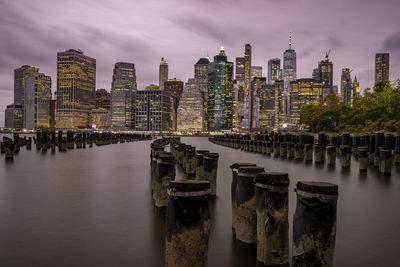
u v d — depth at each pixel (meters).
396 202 12.07
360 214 10.19
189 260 4.38
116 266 6.01
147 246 7.07
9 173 19.95
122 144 72.62
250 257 6.30
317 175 19.97
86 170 21.61
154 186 11.48
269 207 5.62
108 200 11.99
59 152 40.28
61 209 10.58
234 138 67.50
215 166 12.41
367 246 7.16
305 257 4.70
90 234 7.93
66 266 6.01
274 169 23.34
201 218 4.44
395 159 27.80
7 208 10.70
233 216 7.75
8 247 7.03
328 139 58.78
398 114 56.09
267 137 62.28
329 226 4.59
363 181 17.53
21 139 55.41
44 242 7.35
